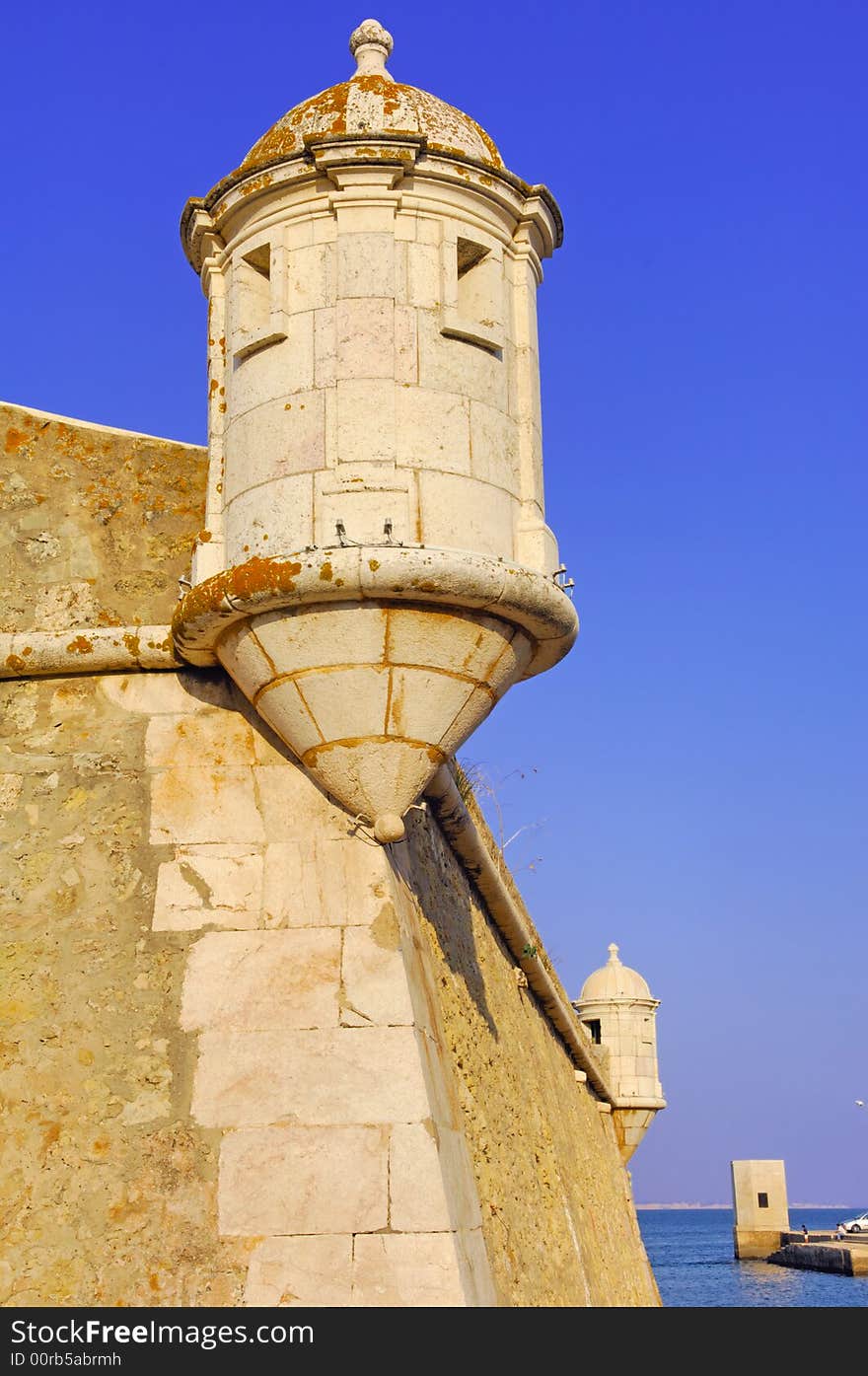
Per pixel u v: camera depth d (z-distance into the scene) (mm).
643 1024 22219
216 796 7180
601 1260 14273
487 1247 8258
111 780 7262
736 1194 70375
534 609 6910
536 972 13367
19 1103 6574
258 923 6871
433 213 7320
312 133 7246
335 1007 6645
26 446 7992
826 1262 56250
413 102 7500
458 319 7203
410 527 6785
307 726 6875
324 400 6980
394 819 6934
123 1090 6566
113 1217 6305
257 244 7410
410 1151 6309
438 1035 7645
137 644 7395
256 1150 6375
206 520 7344
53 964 6859
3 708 7492
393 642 6711
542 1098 12914
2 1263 6238
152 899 6969
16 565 7805
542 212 7762
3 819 7211
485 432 7184
